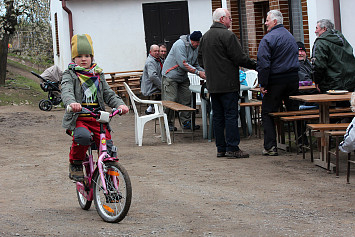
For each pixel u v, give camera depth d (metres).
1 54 22.64
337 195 6.28
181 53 10.98
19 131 13.38
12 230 5.14
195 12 20.67
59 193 7.10
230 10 15.00
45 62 27.84
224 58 8.52
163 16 20.53
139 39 20.52
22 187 7.52
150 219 5.52
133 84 17.80
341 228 4.98
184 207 6.02
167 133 10.62
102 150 5.41
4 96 20.20
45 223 5.43
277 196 6.36
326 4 10.90
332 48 8.83
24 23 24.25
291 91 8.70
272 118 8.80
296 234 4.84
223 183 7.16
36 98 20.73
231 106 8.69
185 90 11.68
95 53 20.31
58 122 14.98
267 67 8.38
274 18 8.56
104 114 5.33
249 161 8.48
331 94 8.20
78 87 5.57
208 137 10.70
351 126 6.31
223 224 5.25
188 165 8.45
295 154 8.86
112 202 5.32
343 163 7.96
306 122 9.67
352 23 10.64
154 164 8.66
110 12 20.28
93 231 5.05
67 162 9.28
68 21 20.09
